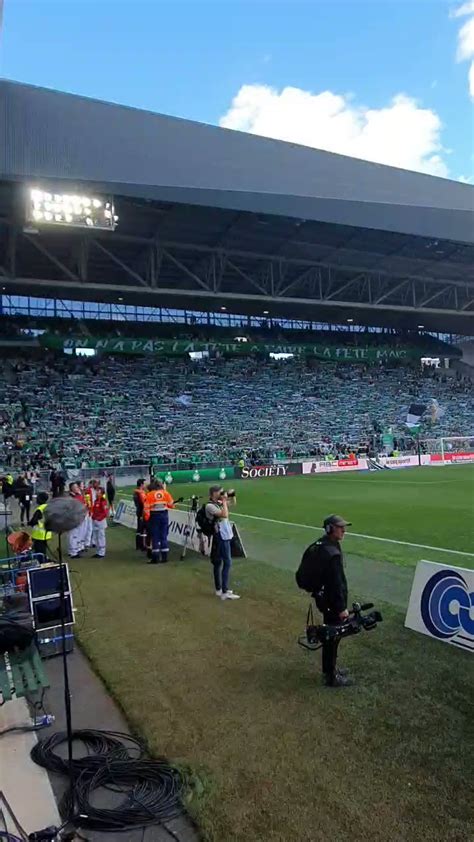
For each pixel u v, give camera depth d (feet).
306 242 127.75
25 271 141.08
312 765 13.58
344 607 18.37
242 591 30.78
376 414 177.99
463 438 159.02
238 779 13.12
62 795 13.00
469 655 20.26
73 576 36.60
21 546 32.94
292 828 11.37
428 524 52.60
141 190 89.15
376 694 17.31
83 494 48.96
